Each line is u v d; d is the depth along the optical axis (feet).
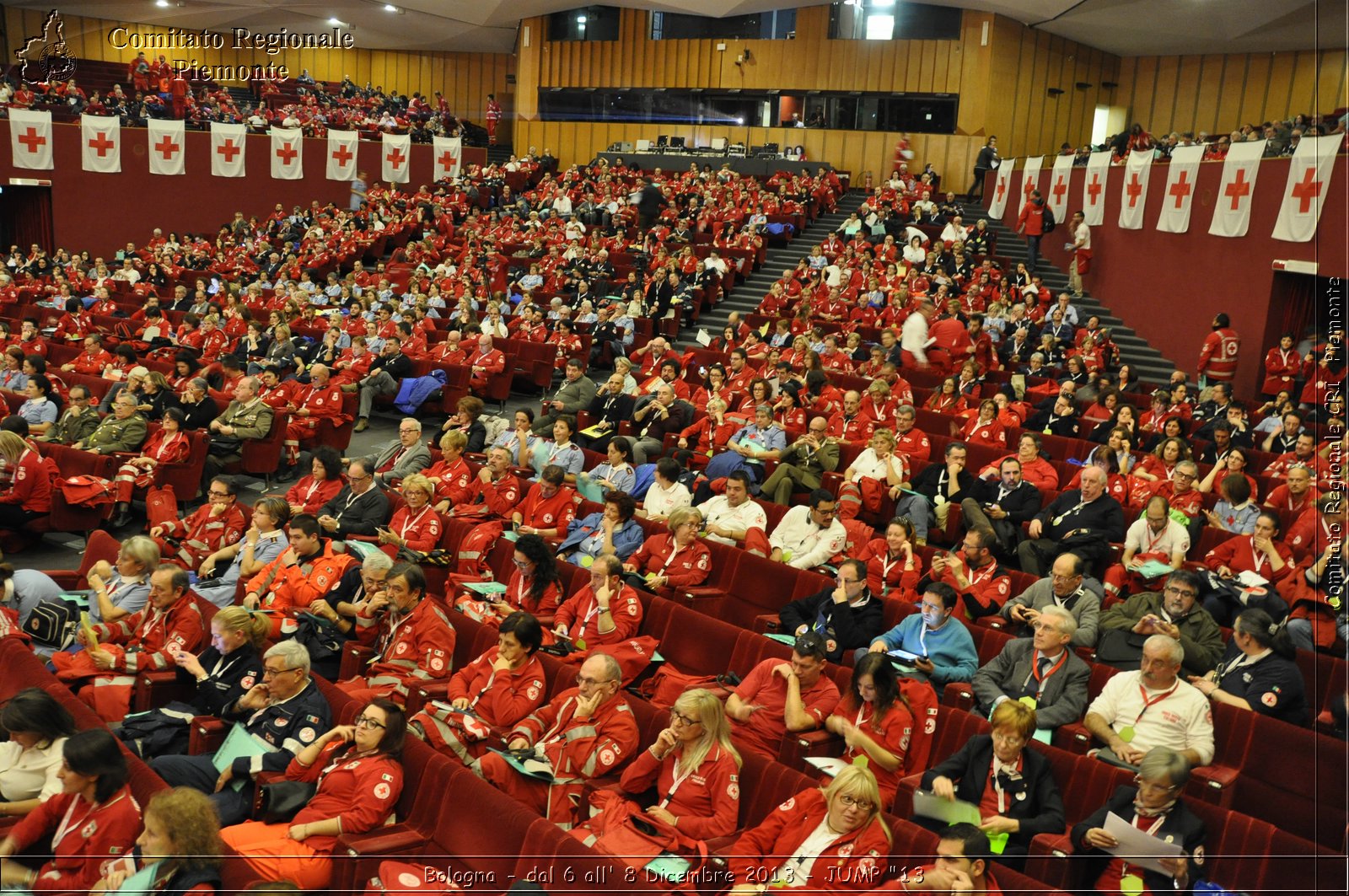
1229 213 54.29
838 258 71.15
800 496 34.60
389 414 51.80
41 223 85.92
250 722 18.25
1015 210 84.38
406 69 117.19
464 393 49.67
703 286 69.51
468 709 19.52
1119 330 64.23
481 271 72.08
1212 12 80.28
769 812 16.52
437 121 106.01
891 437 33.71
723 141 104.63
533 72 114.83
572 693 19.03
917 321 50.83
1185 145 59.36
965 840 13.83
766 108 106.42
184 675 20.94
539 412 52.39
